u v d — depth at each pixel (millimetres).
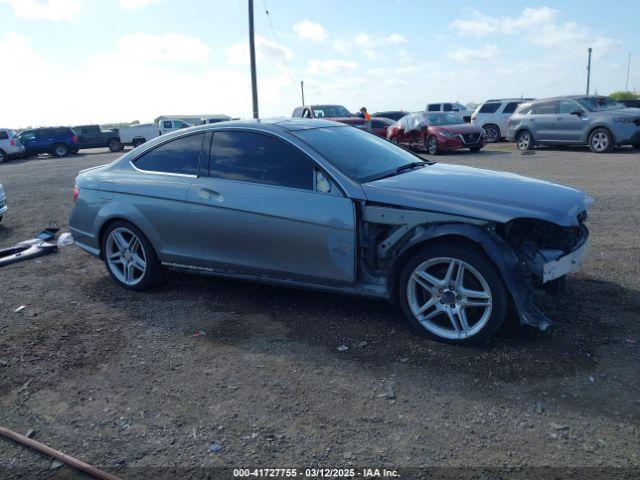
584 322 4305
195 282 5746
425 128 19281
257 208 4605
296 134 4754
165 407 3492
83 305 5293
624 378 3516
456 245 3936
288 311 4852
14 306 5336
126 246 5566
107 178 5574
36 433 3285
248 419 3322
